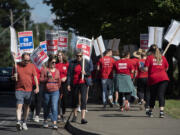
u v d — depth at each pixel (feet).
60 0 161.27
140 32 141.28
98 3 148.25
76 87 67.56
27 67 65.72
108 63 90.22
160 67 71.67
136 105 102.63
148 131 55.93
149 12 138.21
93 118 73.56
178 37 83.05
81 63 67.46
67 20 165.78
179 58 191.93
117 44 107.96
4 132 64.28
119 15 150.82
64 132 64.39
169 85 171.42
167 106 98.43
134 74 88.89
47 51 89.15
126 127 60.49
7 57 343.87
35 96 76.84
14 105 116.06
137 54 91.20
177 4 133.90
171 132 54.90
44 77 67.05
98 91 110.52
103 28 149.69
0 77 158.30
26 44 78.18
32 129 67.77
